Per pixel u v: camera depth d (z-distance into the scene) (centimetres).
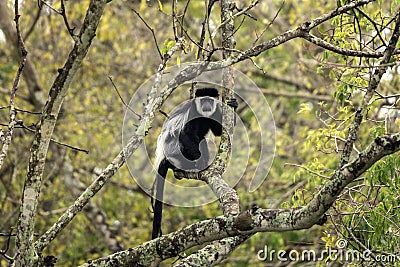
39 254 618
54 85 593
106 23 1597
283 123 1906
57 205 1627
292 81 1736
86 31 573
